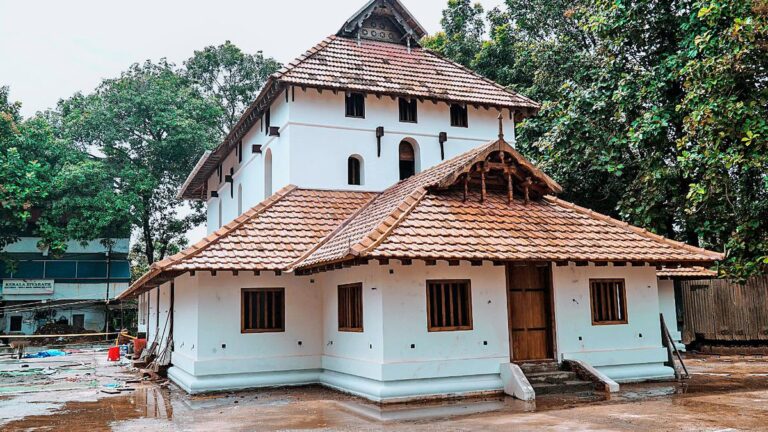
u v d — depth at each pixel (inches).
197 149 1482.5
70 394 569.9
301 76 691.4
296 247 589.6
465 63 1298.0
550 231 549.3
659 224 833.5
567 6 1112.8
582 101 864.3
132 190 1413.6
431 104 766.5
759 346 885.2
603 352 555.2
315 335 602.9
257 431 380.2
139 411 467.5
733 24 642.2
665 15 810.2
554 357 541.3
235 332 572.1
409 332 495.2
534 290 555.5
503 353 522.6
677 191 810.2
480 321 520.1
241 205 882.8
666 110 789.2
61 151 1421.0
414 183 626.5
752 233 731.4
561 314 547.8
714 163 661.9
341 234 584.4
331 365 576.1
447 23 1393.9
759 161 629.3
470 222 529.3
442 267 514.9
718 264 762.8
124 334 1235.9
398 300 495.5
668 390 514.6
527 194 596.4
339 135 716.0
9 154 1320.1
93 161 1403.8
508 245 504.7
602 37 866.8
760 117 630.5
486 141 785.6
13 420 437.7
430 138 757.9
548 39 1136.8
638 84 808.9
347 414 433.7
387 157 735.1
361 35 827.4
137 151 1497.3
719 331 913.5
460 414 424.2
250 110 769.6
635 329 573.9
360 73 735.1
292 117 695.1
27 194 1305.4
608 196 944.9
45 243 1368.1
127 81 1498.5
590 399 474.9
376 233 477.1
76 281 1465.3
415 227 498.9
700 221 809.5
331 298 589.6
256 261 553.3
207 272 567.8
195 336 566.3
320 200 676.7
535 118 1013.2
